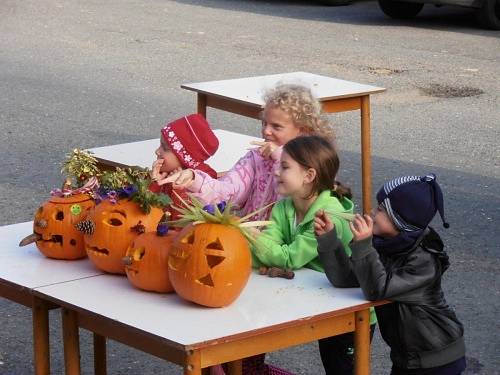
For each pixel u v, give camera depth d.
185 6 15.85
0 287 3.57
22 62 11.58
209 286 3.04
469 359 4.66
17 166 7.75
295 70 11.34
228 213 3.16
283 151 3.53
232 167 4.53
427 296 3.32
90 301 3.14
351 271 3.26
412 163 7.98
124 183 3.57
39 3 15.73
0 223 6.49
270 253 3.42
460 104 9.98
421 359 3.36
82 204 3.58
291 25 14.32
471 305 5.26
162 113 9.48
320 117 4.01
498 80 11.01
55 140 8.51
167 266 3.17
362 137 5.97
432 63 11.80
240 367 3.47
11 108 9.54
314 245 3.42
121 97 10.05
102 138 8.61
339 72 11.25
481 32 14.00
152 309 3.08
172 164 3.99
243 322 2.97
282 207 3.63
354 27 14.25
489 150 8.42
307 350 4.78
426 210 3.30
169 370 4.57
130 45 12.69
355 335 3.20
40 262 3.55
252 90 5.85
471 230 6.44
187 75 11.07
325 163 3.48
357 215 3.25
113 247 3.35
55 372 4.53
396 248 3.30
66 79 10.79
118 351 4.76
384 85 10.69
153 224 3.40
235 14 15.20
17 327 5.00
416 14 15.26
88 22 14.24
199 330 2.90
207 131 4.03
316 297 3.20
